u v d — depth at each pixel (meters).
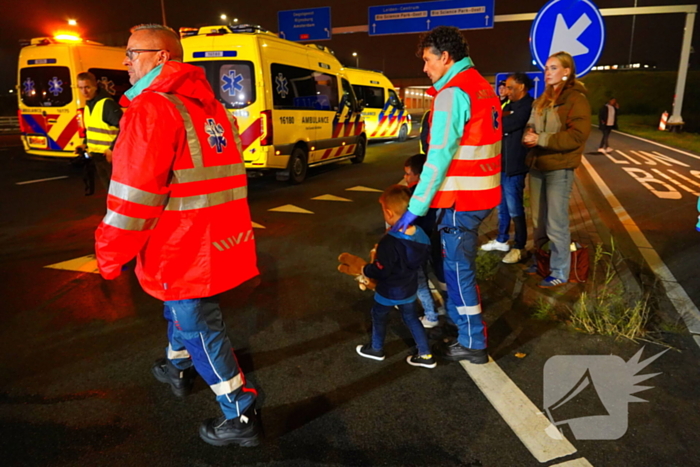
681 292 3.96
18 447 2.36
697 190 8.27
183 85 1.97
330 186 9.65
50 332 3.55
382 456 2.28
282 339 3.45
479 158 2.70
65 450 2.34
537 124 3.79
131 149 1.82
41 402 2.72
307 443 2.38
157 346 3.36
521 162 4.49
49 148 11.08
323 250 5.53
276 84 8.81
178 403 2.71
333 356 3.21
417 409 2.63
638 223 6.08
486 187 2.76
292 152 9.48
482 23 19.53
